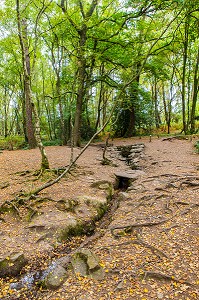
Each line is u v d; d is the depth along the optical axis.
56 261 5.01
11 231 6.00
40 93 30.48
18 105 32.16
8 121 41.50
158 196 7.48
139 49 16.70
